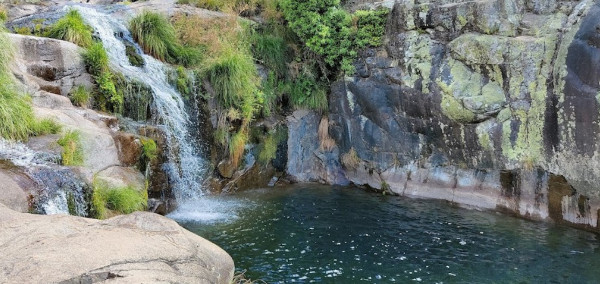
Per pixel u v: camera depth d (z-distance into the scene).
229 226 8.03
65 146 5.83
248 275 6.10
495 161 9.01
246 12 12.92
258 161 11.06
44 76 7.70
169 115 9.35
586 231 7.90
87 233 2.97
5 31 7.39
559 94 7.95
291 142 11.71
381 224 8.38
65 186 5.01
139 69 9.55
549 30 8.23
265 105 11.25
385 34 10.48
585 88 7.56
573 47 7.71
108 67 8.65
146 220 3.35
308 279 6.05
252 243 7.27
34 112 6.18
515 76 8.54
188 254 2.96
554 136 8.14
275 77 11.77
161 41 10.53
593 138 7.59
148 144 7.77
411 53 9.90
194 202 9.37
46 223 3.14
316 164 12.02
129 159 7.32
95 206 5.47
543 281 6.10
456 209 9.37
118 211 6.02
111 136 6.91
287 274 6.18
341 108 11.44
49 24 9.87
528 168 8.59
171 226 3.36
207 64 10.48
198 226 7.93
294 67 11.88
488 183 9.30
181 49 10.81
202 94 10.21
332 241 7.48
